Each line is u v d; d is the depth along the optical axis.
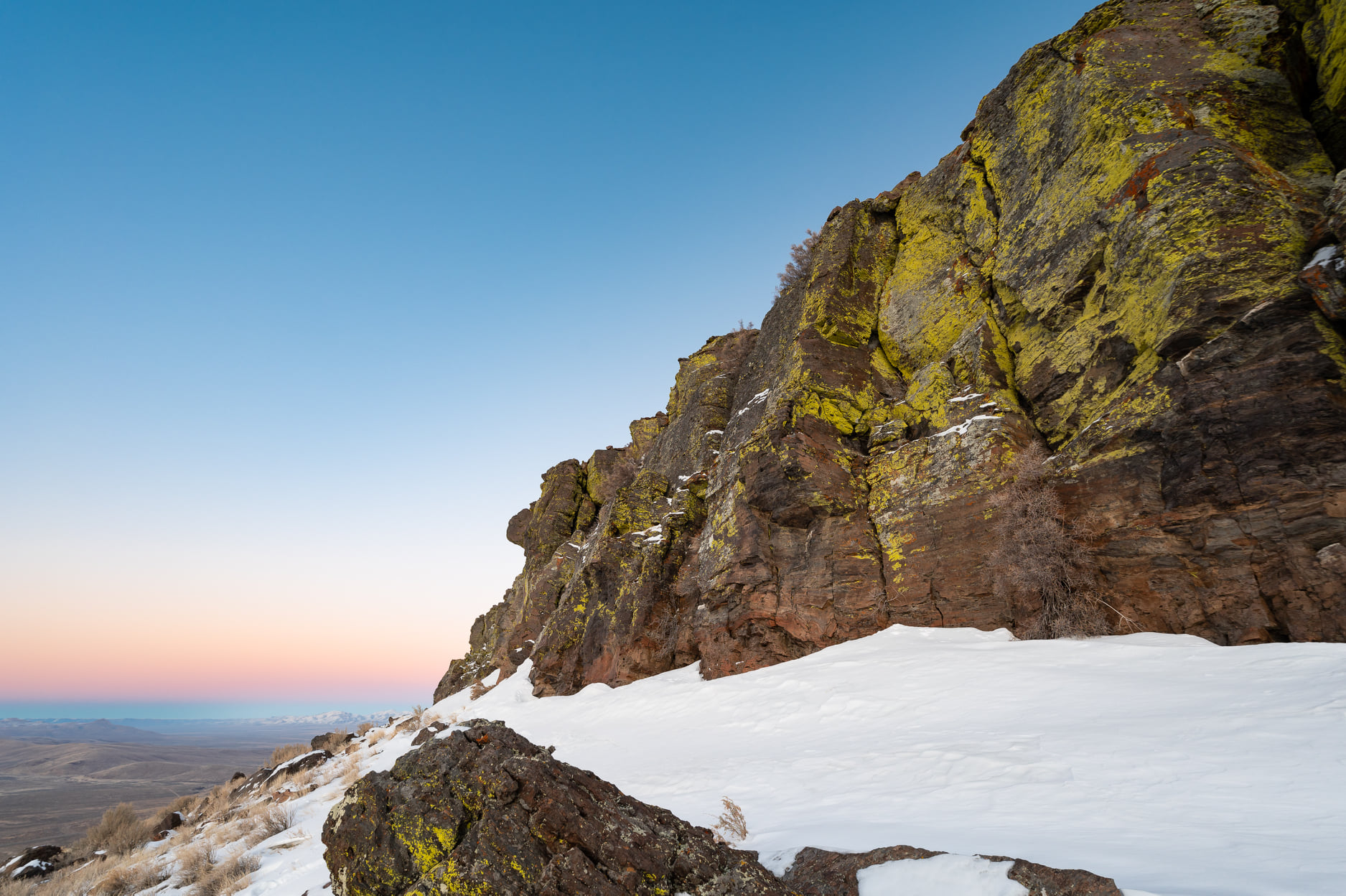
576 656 26.94
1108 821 5.71
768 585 20.14
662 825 6.14
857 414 21.56
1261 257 13.07
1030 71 20.14
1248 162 14.23
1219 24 16.92
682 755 13.00
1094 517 14.57
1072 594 14.68
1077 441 15.41
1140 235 15.20
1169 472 13.53
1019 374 18.47
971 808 6.67
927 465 18.56
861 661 15.41
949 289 21.50
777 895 5.28
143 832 22.12
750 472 21.44
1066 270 17.39
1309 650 10.02
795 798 8.38
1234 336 12.91
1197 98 15.87
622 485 38.31
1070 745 8.03
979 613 16.11
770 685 16.23
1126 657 11.73
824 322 22.66
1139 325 15.09
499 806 5.59
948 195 22.89
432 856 5.41
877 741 10.49
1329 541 11.51
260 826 16.48
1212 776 6.39
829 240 24.92
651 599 25.38
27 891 17.22
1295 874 4.10
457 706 30.28
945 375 19.75
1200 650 11.28
